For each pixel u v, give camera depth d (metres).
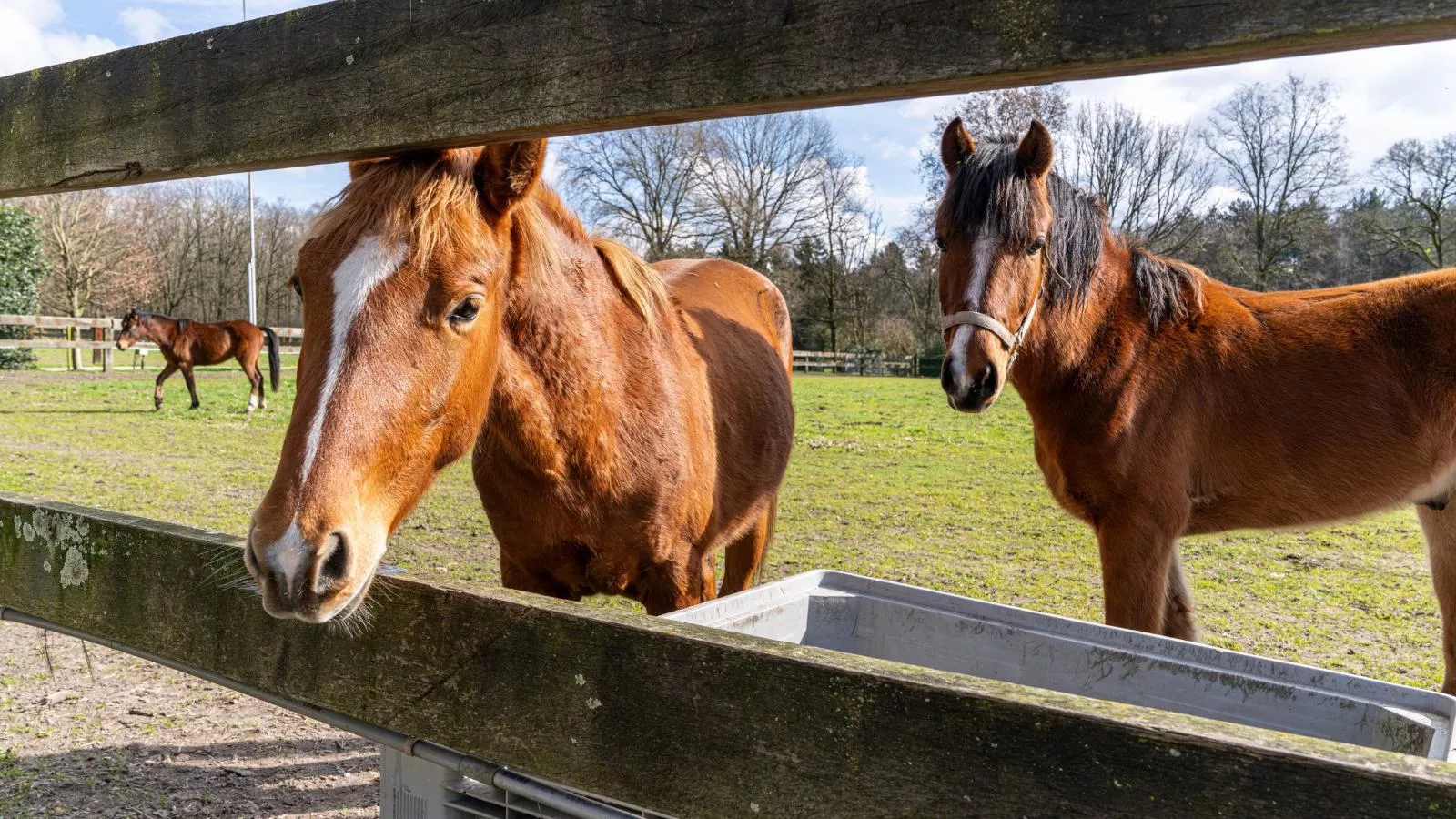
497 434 2.11
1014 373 3.20
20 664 3.65
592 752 1.13
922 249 32.97
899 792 0.91
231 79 1.51
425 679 1.29
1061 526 6.54
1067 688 2.02
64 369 24.06
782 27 0.97
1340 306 3.14
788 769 0.97
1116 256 3.19
